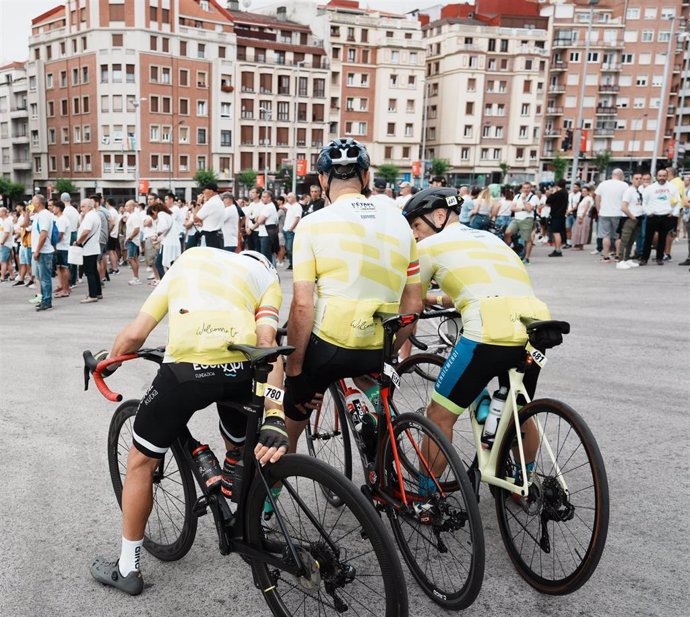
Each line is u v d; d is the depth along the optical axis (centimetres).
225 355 243
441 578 269
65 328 836
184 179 6725
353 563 262
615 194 1324
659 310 832
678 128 8925
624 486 355
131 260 1316
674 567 282
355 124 7675
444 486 260
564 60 8525
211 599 266
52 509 338
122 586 269
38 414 489
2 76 7512
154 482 288
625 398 502
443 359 346
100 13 6203
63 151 6938
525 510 279
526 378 299
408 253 282
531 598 265
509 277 292
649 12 8556
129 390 554
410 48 7675
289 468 227
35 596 267
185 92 6594
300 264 270
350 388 315
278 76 7125
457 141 8131
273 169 7206
